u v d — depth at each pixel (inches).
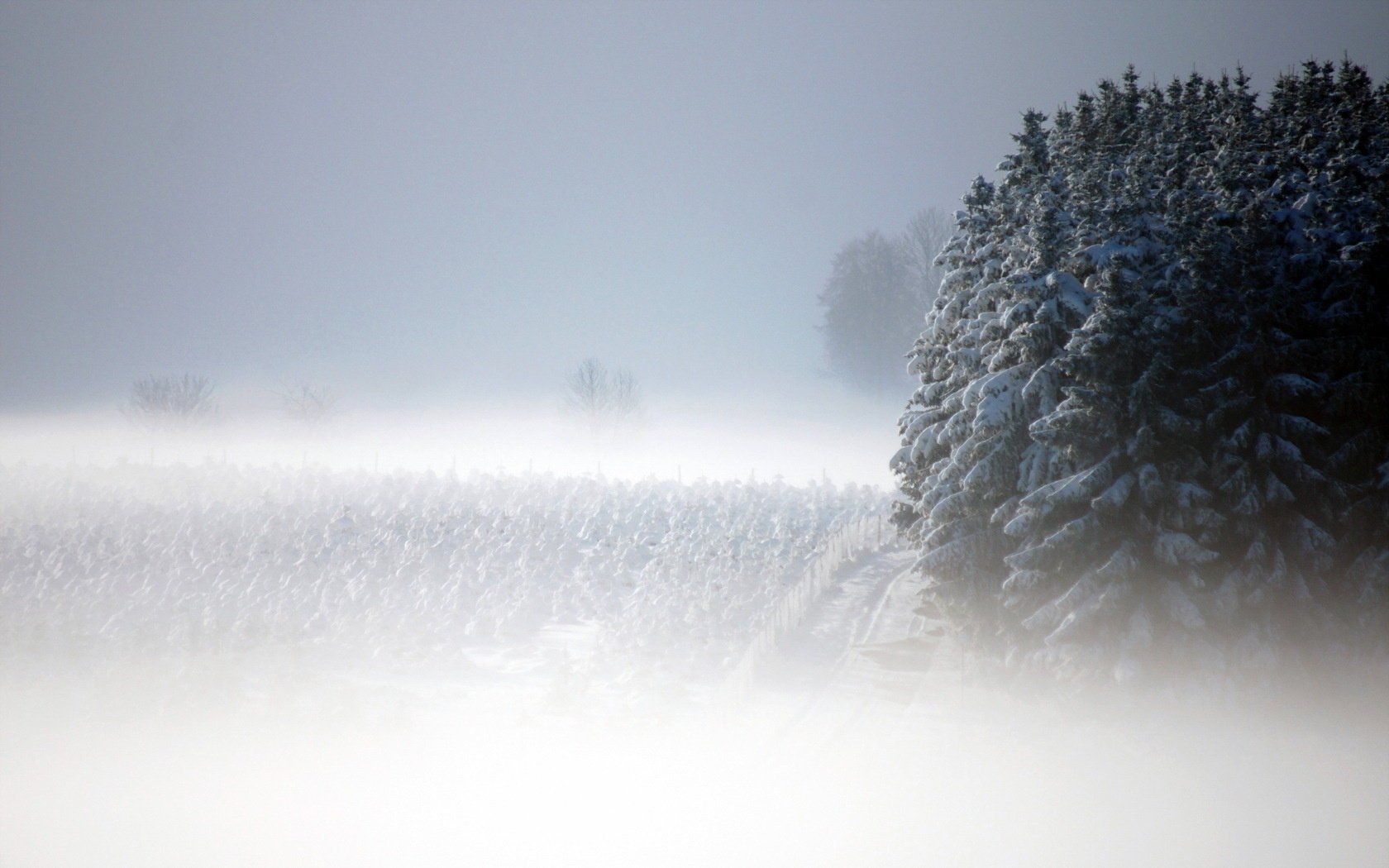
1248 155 1371.8
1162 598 1047.6
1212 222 1123.3
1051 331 1161.4
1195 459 1064.2
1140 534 1061.8
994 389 1182.9
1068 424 1075.9
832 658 1353.3
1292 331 1137.4
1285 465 1058.7
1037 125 1380.4
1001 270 1327.5
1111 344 1069.8
